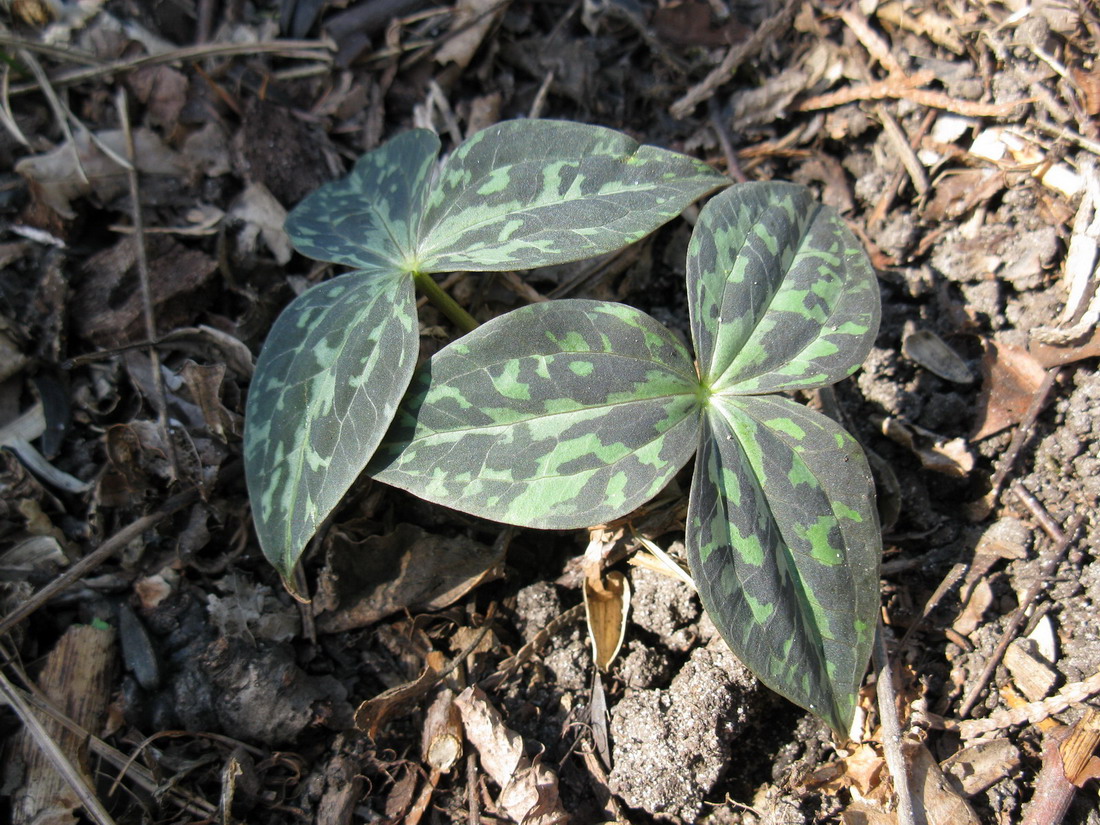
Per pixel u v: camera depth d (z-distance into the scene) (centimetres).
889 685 23
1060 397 27
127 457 26
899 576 26
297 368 24
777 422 22
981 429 27
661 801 23
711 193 31
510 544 27
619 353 22
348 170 31
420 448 22
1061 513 25
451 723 24
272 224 30
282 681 24
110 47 31
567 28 34
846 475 22
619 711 24
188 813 23
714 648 25
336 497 22
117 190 30
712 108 33
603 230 23
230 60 32
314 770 24
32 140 30
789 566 22
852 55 31
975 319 28
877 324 23
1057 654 24
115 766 24
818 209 25
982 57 30
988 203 29
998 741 23
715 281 23
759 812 23
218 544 27
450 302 27
